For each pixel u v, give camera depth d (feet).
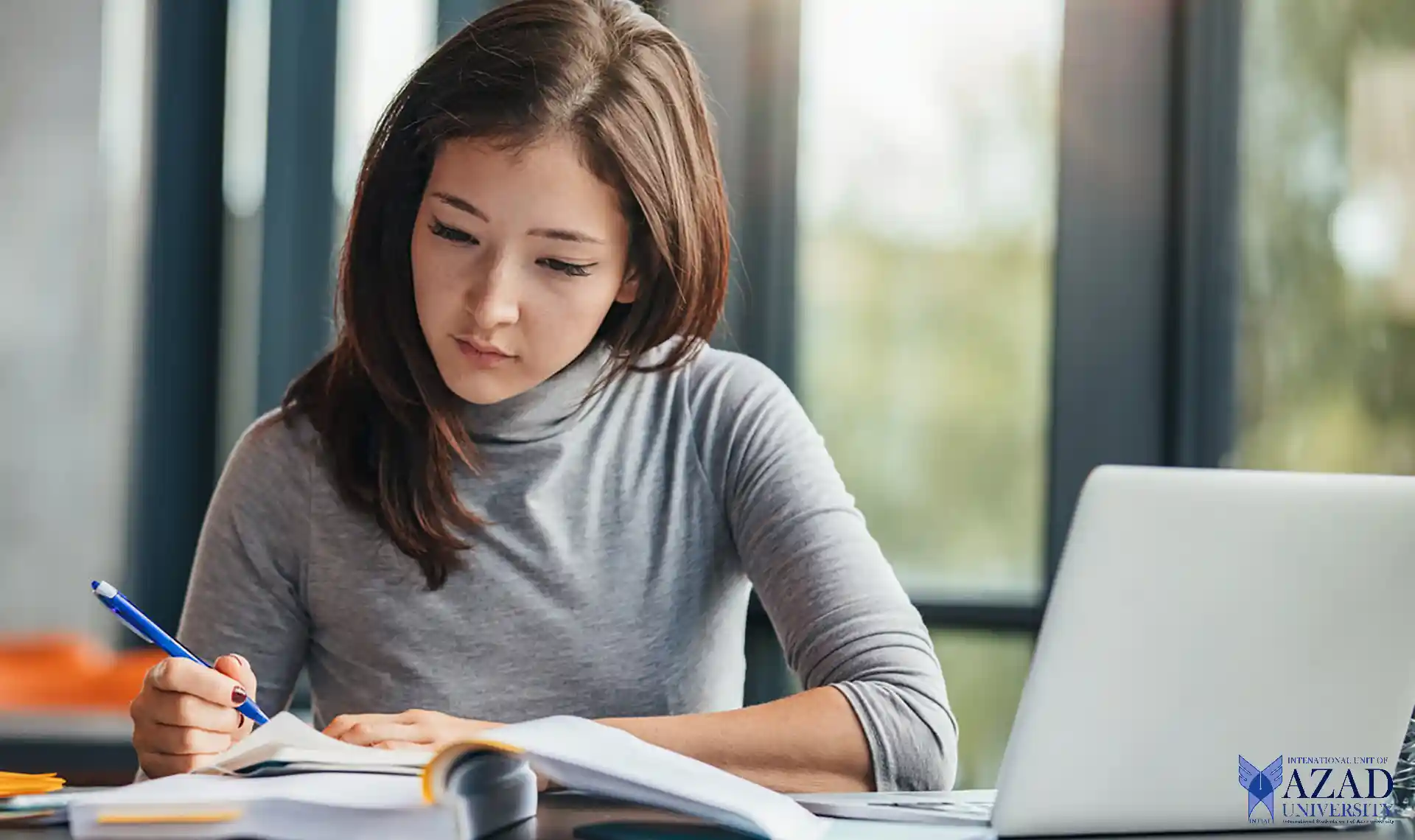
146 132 8.97
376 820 2.66
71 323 8.98
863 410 8.21
